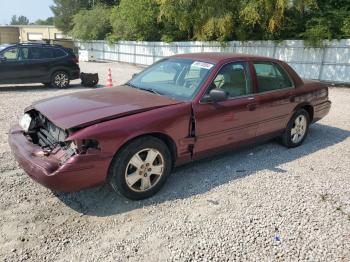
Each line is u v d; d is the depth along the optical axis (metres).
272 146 5.80
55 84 12.91
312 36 15.53
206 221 3.42
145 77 4.99
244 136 4.78
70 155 3.29
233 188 4.15
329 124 7.72
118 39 31.11
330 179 4.52
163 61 5.16
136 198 3.76
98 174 3.39
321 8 17.30
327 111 6.38
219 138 4.41
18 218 3.39
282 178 4.48
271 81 5.17
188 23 21.28
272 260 2.89
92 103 3.89
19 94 11.28
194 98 4.13
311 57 16.19
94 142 3.34
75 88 13.22
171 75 4.70
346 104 10.44
